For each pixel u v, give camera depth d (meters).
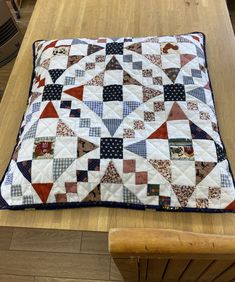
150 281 1.04
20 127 0.87
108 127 0.78
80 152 0.75
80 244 1.32
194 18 1.11
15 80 1.01
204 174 0.73
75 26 1.13
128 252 0.49
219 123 0.87
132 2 1.18
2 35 1.63
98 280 1.24
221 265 0.67
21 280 1.26
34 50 1.03
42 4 1.20
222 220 0.74
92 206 0.76
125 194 0.74
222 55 1.01
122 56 0.90
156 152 0.75
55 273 1.26
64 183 0.74
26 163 0.76
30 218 0.77
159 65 0.88
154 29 1.09
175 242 0.49
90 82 0.86
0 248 1.33
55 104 0.82
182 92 0.83
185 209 0.74
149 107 0.82
